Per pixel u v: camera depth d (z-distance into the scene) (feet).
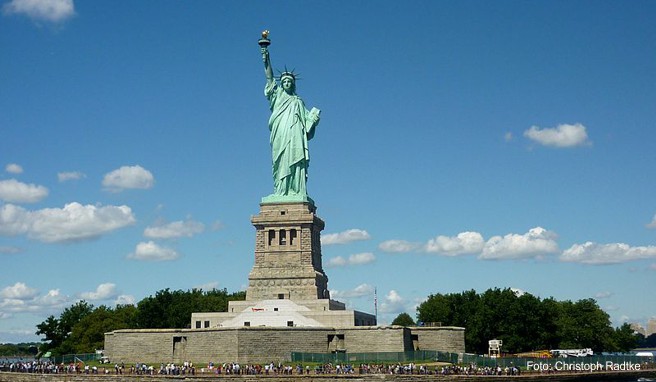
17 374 590.96
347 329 619.67
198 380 529.45
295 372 546.26
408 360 596.29
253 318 634.84
